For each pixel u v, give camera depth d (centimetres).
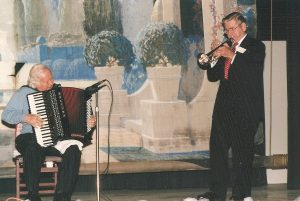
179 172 812
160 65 777
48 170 669
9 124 688
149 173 806
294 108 796
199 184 817
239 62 652
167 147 778
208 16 786
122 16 769
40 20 752
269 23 823
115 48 767
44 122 649
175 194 753
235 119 656
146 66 774
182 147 780
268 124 822
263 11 822
